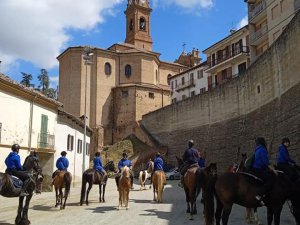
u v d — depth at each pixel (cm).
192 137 5000
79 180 3769
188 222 1267
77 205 1822
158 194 1895
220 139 4319
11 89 2394
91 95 6844
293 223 1205
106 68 7025
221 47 6219
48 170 2923
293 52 2538
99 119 6769
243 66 5584
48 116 2919
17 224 1241
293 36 2525
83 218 1367
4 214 1548
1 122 2305
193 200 1372
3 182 1150
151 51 7681
